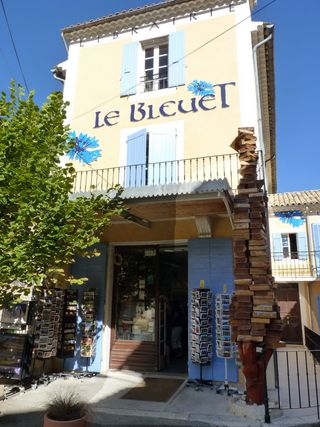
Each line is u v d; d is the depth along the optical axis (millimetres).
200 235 7898
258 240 5582
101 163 9367
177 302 9094
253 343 5219
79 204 4512
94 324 8133
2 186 4051
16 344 6664
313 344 10602
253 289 5336
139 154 9039
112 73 10133
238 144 6492
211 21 9508
